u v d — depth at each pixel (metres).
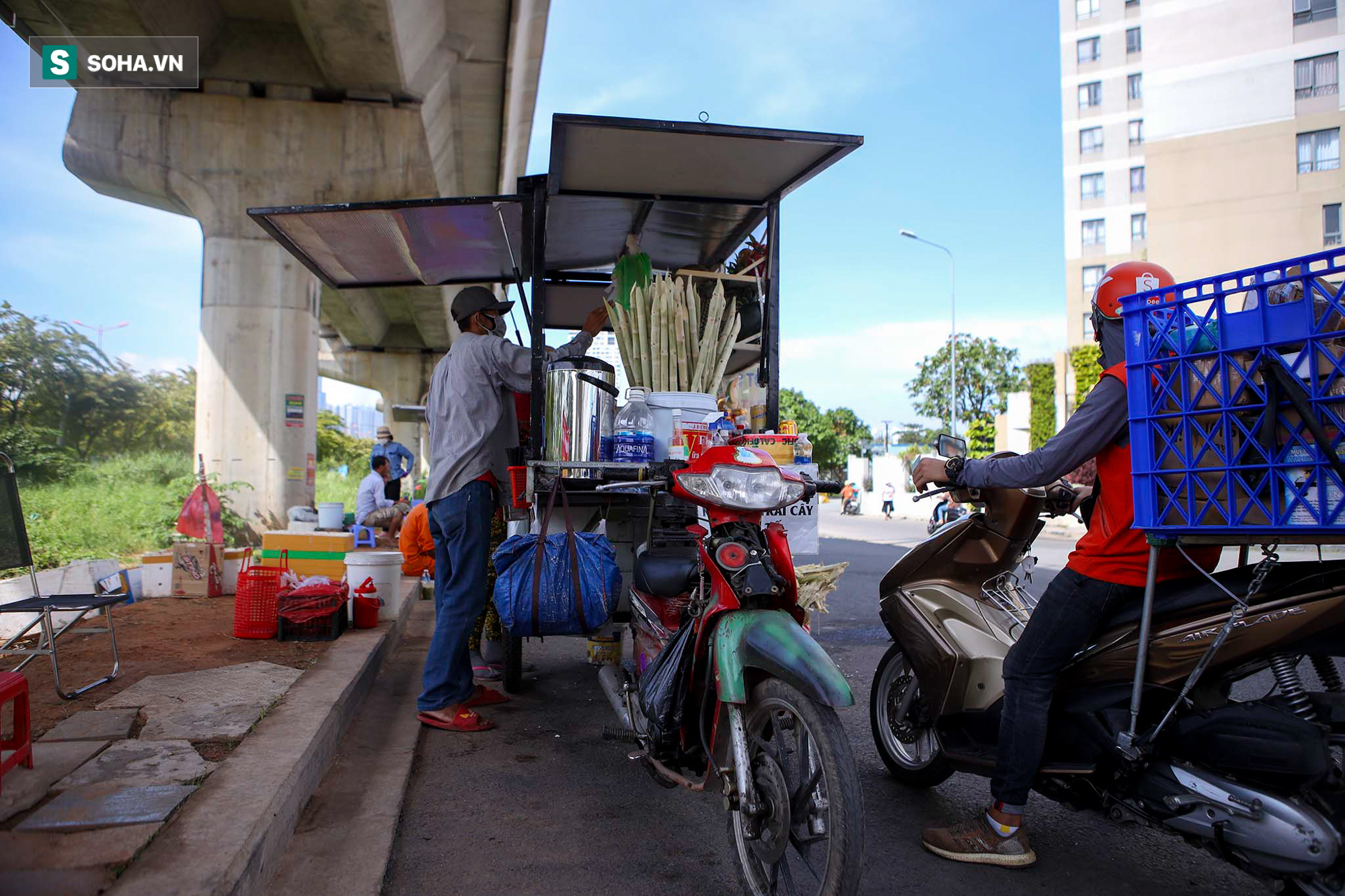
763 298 5.69
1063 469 2.61
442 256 6.26
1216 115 29.64
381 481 12.29
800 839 2.45
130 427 16.06
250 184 13.08
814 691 2.25
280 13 12.73
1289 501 2.00
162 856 2.23
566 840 3.03
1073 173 46.16
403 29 11.70
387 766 3.65
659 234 6.39
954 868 2.86
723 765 2.68
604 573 3.83
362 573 5.87
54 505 10.25
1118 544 2.50
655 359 5.00
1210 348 2.16
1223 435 2.13
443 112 15.56
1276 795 2.12
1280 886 2.19
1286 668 2.21
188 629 5.26
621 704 3.46
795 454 4.63
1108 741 2.48
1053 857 2.96
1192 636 2.31
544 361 4.61
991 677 2.98
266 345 13.10
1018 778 2.71
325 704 3.68
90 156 12.72
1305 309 1.95
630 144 4.74
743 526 2.75
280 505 13.04
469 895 2.61
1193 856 2.97
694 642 2.86
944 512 4.50
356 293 25.31
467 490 4.21
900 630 3.31
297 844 2.81
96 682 3.86
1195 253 29.78
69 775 2.78
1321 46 28.33
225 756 3.02
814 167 5.08
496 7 13.06
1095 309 2.72
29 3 11.21
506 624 3.86
